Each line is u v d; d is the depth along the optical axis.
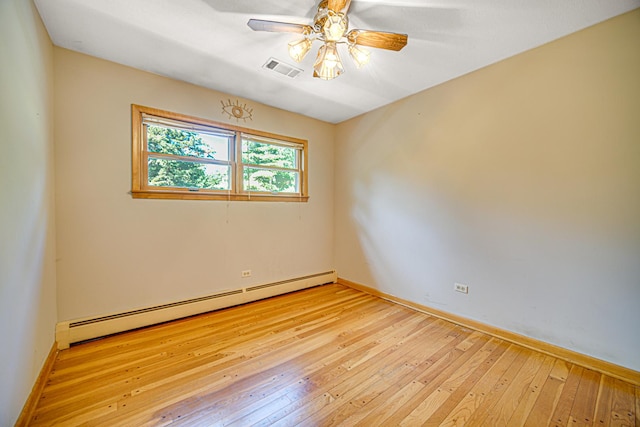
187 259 2.70
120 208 2.33
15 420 1.26
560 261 2.01
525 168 2.17
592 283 1.88
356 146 3.70
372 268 3.50
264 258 3.29
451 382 1.72
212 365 1.88
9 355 1.21
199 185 2.82
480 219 2.45
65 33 1.91
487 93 2.38
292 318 2.70
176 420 1.39
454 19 1.78
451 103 2.64
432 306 2.83
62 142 2.08
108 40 2.00
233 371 1.81
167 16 1.76
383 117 3.32
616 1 1.62
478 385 1.69
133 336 2.28
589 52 1.86
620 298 1.77
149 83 2.47
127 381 1.69
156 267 2.52
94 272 2.22
